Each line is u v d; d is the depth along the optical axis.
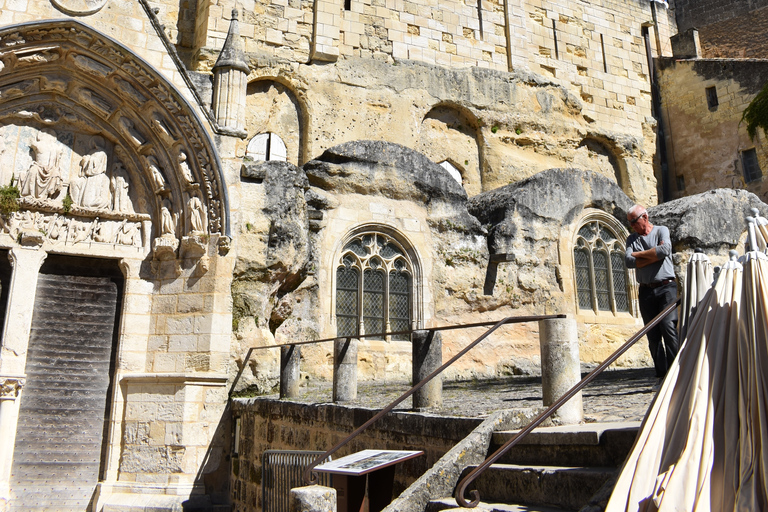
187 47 20.08
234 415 12.20
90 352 12.61
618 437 4.53
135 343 12.59
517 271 17.56
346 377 9.46
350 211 15.75
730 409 3.74
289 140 19.50
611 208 19.83
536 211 18.27
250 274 13.16
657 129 27.05
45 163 12.69
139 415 12.02
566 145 23.88
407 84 21.20
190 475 11.66
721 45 29.45
